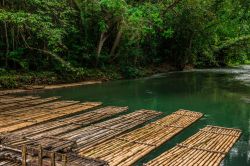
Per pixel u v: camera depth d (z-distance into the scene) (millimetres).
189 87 27031
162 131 13875
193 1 36875
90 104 19344
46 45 28344
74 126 14133
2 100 19922
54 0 28484
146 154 11211
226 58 49844
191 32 40250
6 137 11180
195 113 17484
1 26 26906
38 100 20234
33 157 9484
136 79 32469
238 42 47594
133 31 32250
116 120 15523
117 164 10109
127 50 33938
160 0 36875
